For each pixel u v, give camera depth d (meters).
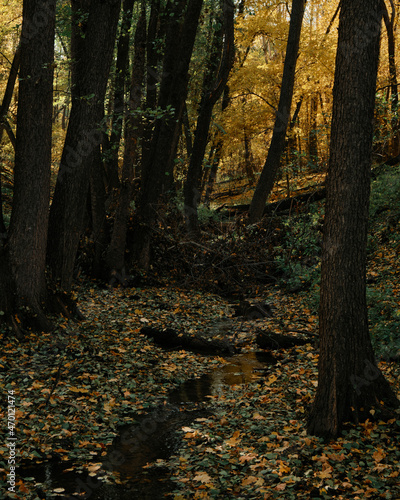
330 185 5.08
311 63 20.08
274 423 5.48
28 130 8.14
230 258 14.89
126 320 10.47
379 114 15.80
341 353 5.03
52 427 5.50
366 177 4.98
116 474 4.69
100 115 9.20
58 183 9.19
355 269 5.03
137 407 6.36
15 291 8.29
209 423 5.76
